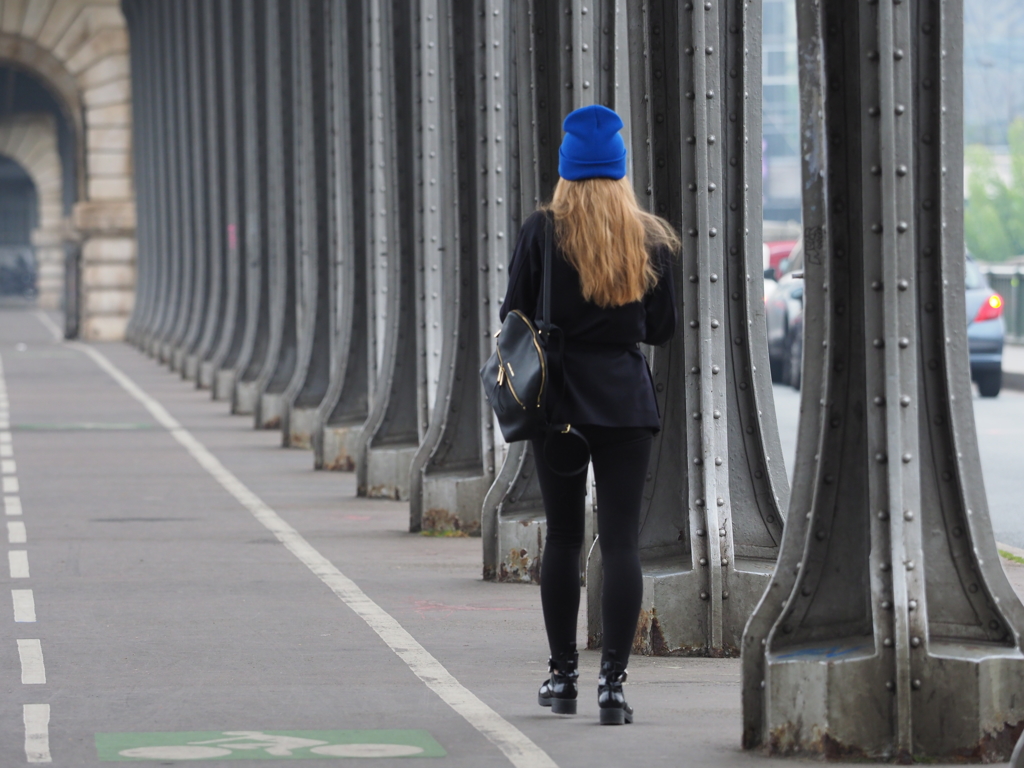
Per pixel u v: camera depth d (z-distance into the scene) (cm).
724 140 2988
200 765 2127
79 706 2466
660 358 2952
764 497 2962
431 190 5150
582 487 2344
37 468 6181
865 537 2238
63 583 3650
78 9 17425
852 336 2223
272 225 8538
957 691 2127
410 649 2925
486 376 2297
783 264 10706
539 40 3781
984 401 9138
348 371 6219
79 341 17700
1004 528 4697
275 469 6200
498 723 2364
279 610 3322
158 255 15462
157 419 8450
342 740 2264
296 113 7800
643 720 2386
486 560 3725
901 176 2148
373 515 4909
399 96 5306
